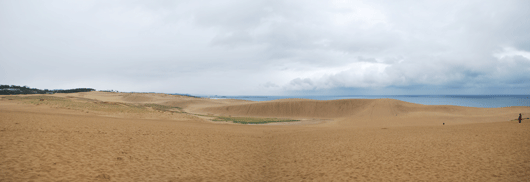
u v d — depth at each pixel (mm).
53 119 21953
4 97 79500
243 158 14188
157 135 18578
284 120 73062
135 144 14391
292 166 12531
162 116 45406
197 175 10352
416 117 70062
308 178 10422
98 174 8844
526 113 77938
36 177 7789
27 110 34375
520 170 9492
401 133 22531
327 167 11852
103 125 21000
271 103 118875
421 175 9750
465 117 70562
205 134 22141
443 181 8953
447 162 11172
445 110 95500
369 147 15750
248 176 11008
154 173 9906
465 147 13773
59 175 8242
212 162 12633
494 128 22766
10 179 7363
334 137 21797
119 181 8562
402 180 9352
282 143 19922
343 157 13516
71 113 36031
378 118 69938
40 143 11820
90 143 13188
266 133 28297
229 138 21188
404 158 12359
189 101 162125
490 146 13602
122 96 183875
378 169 10922
